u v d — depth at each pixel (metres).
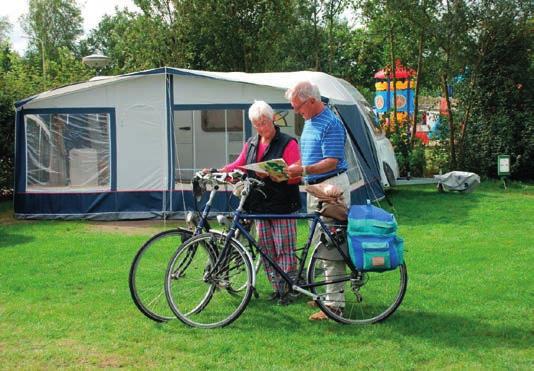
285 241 5.43
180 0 19.38
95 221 11.02
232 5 19.39
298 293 5.41
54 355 4.50
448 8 15.30
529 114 15.70
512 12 14.87
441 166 16.75
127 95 10.98
